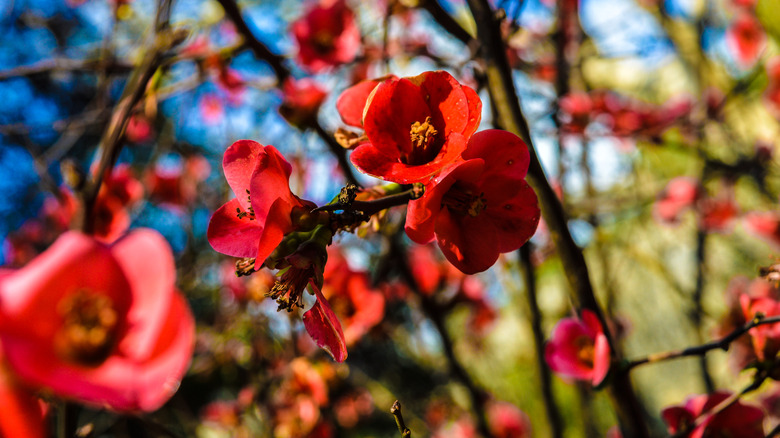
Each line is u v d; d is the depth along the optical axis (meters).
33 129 0.42
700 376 0.63
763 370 0.26
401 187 0.22
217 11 0.50
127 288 0.16
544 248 0.56
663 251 0.88
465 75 0.36
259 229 0.21
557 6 0.58
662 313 0.97
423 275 0.55
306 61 0.47
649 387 1.00
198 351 0.61
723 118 0.72
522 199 0.22
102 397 0.15
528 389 0.78
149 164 0.52
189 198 0.59
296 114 0.39
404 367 0.82
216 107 0.58
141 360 0.16
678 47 0.77
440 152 0.21
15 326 0.15
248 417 0.60
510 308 0.86
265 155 0.20
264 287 0.44
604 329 0.27
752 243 0.86
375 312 0.41
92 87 0.75
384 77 0.24
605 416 0.74
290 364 0.46
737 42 0.78
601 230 0.63
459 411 0.74
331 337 0.20
